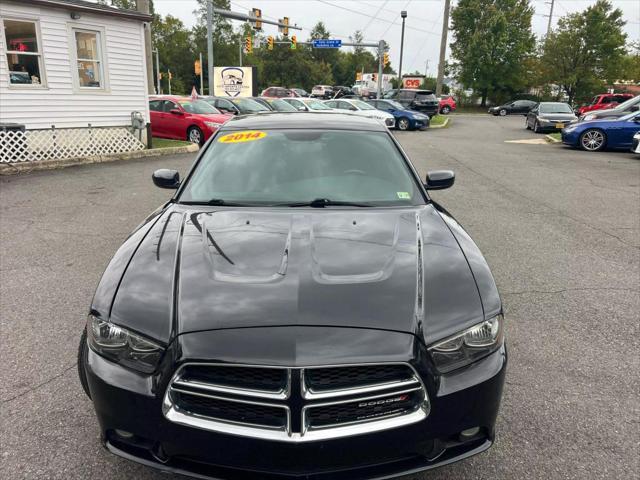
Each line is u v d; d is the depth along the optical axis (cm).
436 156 1428
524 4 5384
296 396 189
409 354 197
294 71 8862
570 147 1684
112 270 244
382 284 223
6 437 262
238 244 254
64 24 1186
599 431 270
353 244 256
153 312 213
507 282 475
